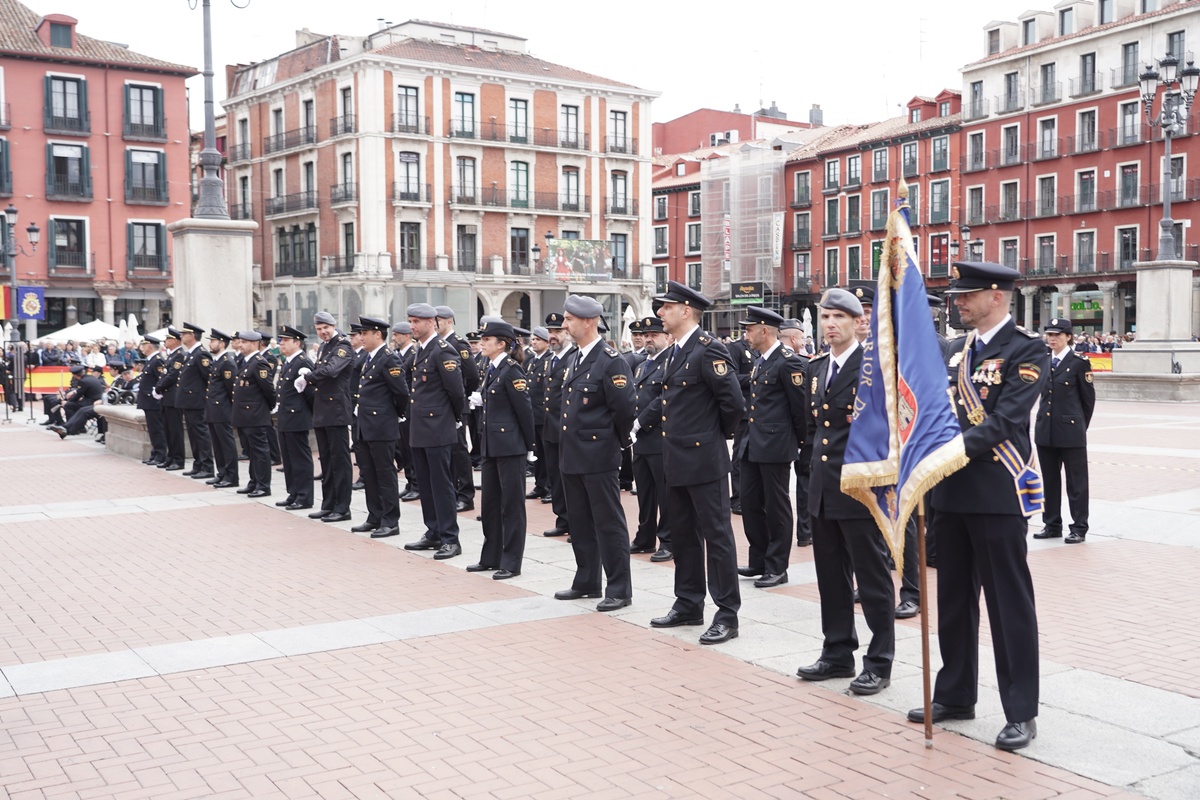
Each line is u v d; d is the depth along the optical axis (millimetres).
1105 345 41625
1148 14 49250
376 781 4914
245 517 12273
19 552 10258
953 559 5605
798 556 9977
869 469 5496
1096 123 51562
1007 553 5336
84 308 47688
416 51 52219
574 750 5266
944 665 5703
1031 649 5297
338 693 6145
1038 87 54094
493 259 54281
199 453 15711
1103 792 4727
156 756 5238
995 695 6055
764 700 5980
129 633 7445
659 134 82625
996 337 5578
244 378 13680
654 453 9766
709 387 7281
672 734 5469
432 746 5328
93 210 47375
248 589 8711
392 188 51312
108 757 5234
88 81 47000
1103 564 9344
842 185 63719
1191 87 28359
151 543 10703
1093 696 5941
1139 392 28984
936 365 5281
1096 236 51750
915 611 7812
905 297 5348
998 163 55656
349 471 12086
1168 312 28984
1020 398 5344
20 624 7688
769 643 7105
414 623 7645
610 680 6344
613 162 57938
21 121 45688
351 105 51219
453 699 6023
